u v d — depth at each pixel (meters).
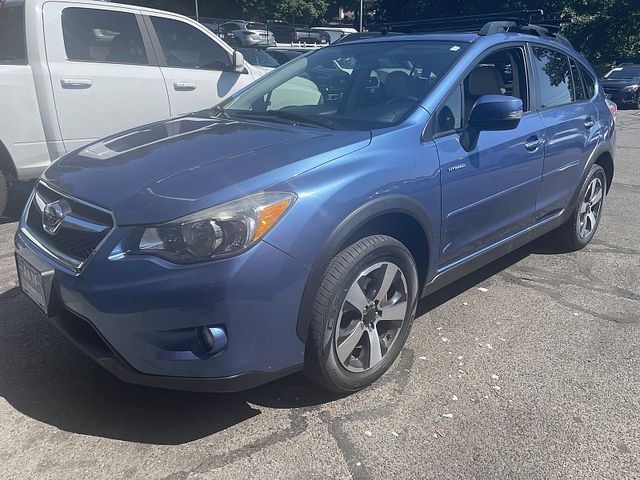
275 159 2.72
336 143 2.91
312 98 3.81
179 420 2.78
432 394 3.02
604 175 5.25
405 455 2.58
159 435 2.67
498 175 3.66
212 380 2.46
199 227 2.36
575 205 4.86
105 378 3.10
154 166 2.77
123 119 6.02
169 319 2.37
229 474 2.44
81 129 5.72
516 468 2.52
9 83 5.20
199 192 2.47
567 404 2.97
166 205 2.43
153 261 2.37
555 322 3.86
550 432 2.75
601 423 2.83
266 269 2.43
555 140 4.27
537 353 3.46
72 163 3.10
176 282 2.34
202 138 3.14
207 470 2.46
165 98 6.31
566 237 5.04
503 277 4.60
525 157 3.91
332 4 56.56
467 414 2.87
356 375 2.93
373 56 3.92
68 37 5.60
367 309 2.93
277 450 2.59
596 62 31.78
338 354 2.79
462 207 3.41
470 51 3.67
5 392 2.96
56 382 3.05
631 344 3.59
